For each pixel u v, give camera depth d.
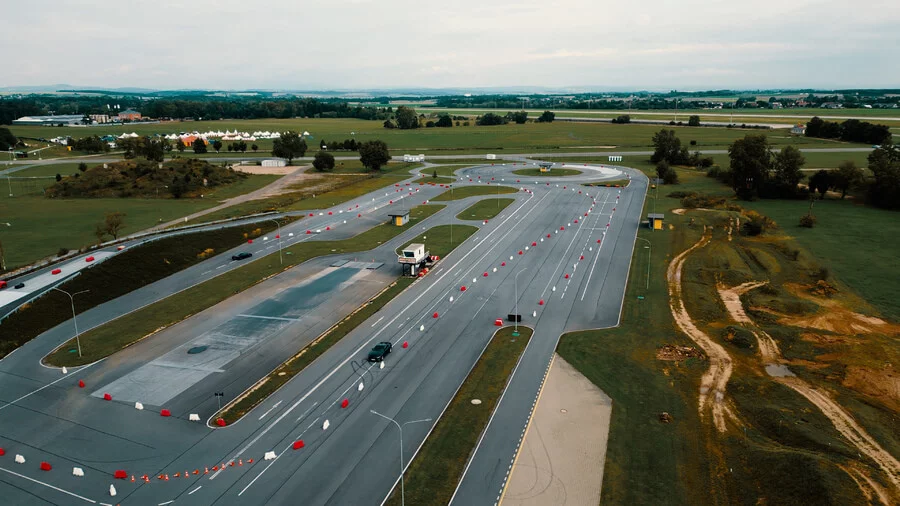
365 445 48.66
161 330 72.88
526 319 75.62
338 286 88.94
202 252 105.62
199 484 43.78
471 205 150.62
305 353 66.12
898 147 146.62
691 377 59.62
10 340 68.62
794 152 150.50
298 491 42.88
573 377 60.00
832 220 125.38
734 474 44.12
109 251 97.12
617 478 43.97
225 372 61.75
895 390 54.84
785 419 50.00
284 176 197.50
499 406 54.53
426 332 71.81
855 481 40.62
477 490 42.75
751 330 70.31
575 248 108.75
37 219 128.12
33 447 48.81
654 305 79.88
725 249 104.94
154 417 53.19
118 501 42.03
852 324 70.94
